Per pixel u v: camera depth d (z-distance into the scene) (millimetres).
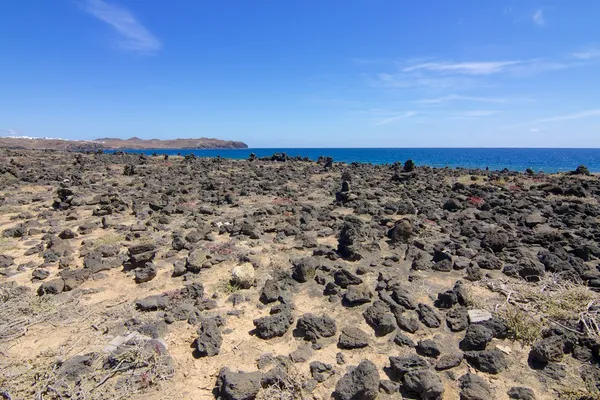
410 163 30797
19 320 7262
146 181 24672
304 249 11578
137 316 7547
